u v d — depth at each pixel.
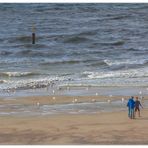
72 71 84.88
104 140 37.91
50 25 178.00
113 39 139.88
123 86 65.88
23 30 167.62
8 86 66.69
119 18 189.38
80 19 190.62
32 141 37.84
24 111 49.75
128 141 37.53
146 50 116.94
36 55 112.88
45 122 44.31
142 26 166.75
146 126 42.69
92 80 72.06
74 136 39.25
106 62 94.38
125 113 48.31
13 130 41.41
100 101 55.09
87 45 130.75
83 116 46.88
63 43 137.00
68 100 55.88
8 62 99.06
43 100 56.03
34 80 72.56
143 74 76.31
